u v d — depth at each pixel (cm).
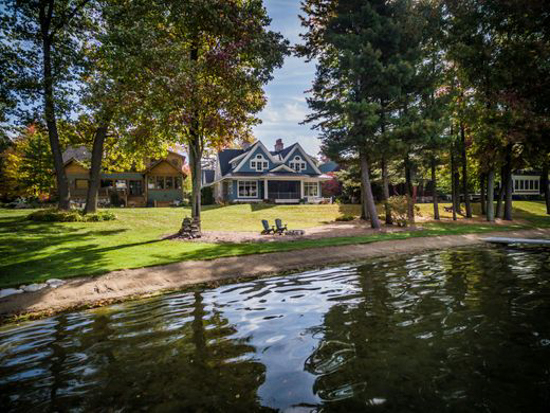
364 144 1809
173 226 1992
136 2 1390
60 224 1750
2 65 1577
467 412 285
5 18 1600
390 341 441
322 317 548
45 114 1673
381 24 1742
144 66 1288
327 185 4697
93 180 2053
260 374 363
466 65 1994
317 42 2086
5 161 3161
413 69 1667
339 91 2119
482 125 2016
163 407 305
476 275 839
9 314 630
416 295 666
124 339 482
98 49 1669
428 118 1741
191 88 1227
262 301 658
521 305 582
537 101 1502
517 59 1531
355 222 2422
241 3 1491
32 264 948
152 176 3731
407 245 1384
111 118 1675
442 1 1977
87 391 339
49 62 1686
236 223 2353
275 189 3984
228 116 1378
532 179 4725
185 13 1330
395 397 310
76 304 688
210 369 378
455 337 449
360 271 930
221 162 4328
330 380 345
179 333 496
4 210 2348
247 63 1554
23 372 386
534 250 1264
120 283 810
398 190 4281
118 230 1730
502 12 1614
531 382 333
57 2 1761
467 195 2691
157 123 1327
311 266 1020
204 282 848
